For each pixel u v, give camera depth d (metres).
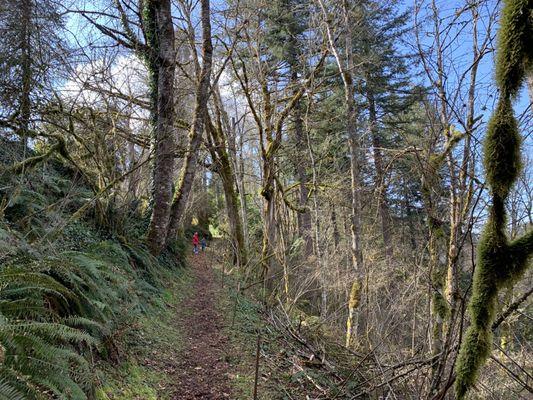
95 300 4.39
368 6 12.71
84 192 8.37
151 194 10.91
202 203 30.50
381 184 7.64
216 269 16.75
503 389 4.38
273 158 14.49
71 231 6.67
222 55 14.98
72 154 9.92
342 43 13.12
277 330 8.22
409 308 6.47
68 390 2.93
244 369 6.07
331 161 16.14
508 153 2.69
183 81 14.65
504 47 2.69
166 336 6.62
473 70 4.20
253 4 13.70
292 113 16.58
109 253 6.91
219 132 15.58
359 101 16.42
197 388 5.16
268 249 13.84
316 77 14.45
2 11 7.38
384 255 11.06
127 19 10.76
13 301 3.22
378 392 5.06
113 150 10.14
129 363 4.91
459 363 2.93
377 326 6.91
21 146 7.80
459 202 4.09
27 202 5.96
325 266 10.71
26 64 7.83
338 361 6.93
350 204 13.25
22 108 7.98
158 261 10.85
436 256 4.94
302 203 17.89
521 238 2.76
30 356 2.66
